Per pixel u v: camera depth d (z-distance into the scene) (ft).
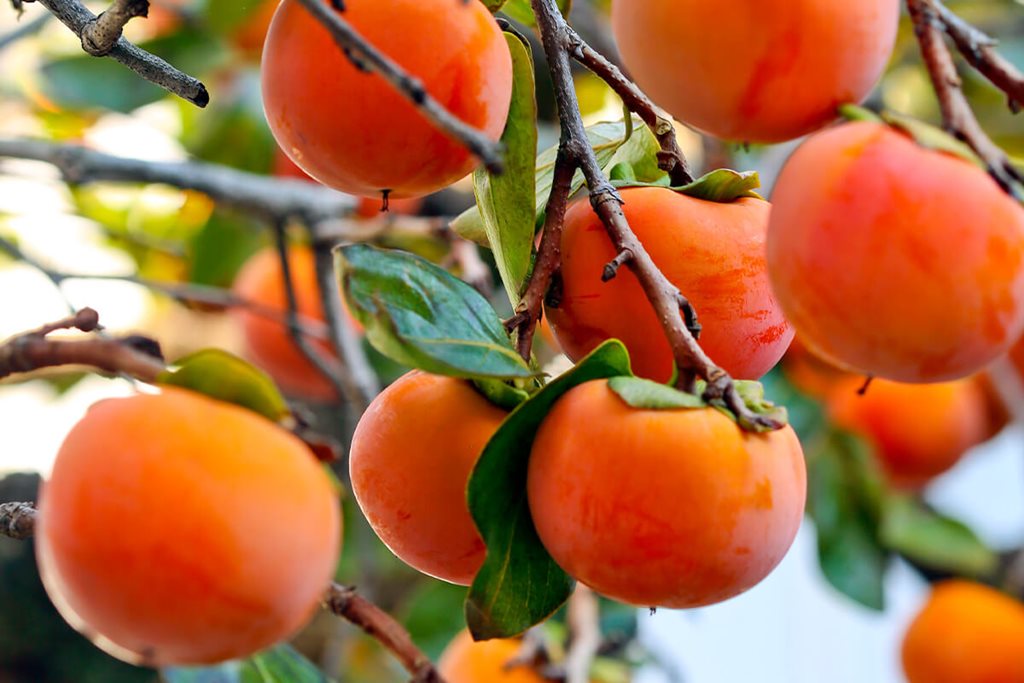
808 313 2.67
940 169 2.64
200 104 2.91
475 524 2.75
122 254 5.46
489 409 2.84
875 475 5.12
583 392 2.75
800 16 2.68
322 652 5.28
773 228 2.70
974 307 2.62
